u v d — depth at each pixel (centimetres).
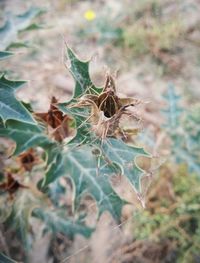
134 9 51
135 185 16
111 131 15
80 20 49
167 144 35
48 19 49
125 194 30
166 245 30
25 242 23
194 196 32
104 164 17
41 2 51
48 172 20
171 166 33
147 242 30
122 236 30
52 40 45
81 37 47
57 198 25
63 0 51
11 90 16
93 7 52
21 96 37
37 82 39
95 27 48
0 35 23
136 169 16
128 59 46
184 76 45
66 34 47
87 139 15
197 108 38
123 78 43
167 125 32
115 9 51
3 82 16
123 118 15
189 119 33
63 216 25
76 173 20
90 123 15
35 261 27
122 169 15
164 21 50
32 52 42
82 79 16
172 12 52
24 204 23
